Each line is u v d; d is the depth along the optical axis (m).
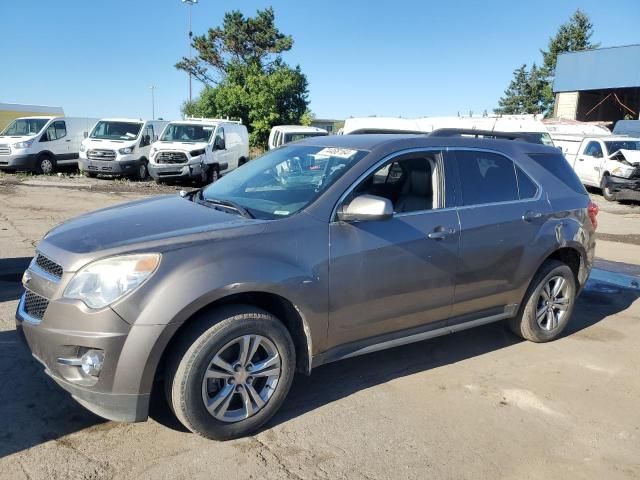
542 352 4.87
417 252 3.91
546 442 3.46
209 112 40.28
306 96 40.88
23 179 17.75
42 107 58.62
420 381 4.20
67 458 3.06
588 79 30.52
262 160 4.66
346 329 3.69
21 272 6.65
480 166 4.50
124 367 2.96
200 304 3.06
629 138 18.53
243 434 3.34
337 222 3.62
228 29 50.25
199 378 3.11
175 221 3.50
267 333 3.31
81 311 2.96
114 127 19.31
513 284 4.61
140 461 3.06
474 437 3.47
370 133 4.94
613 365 4.64
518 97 68.62
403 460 3.20
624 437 3.55
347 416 3.65
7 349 4.36
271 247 3.35
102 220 3.63
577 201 5.09
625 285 7.23
